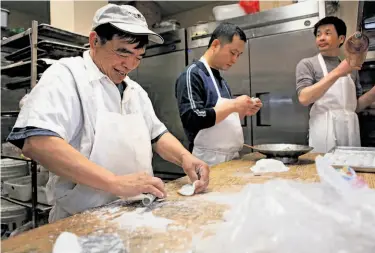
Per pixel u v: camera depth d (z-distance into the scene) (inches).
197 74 58.0
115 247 21.1
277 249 18.9
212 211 28.3
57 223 26.0
